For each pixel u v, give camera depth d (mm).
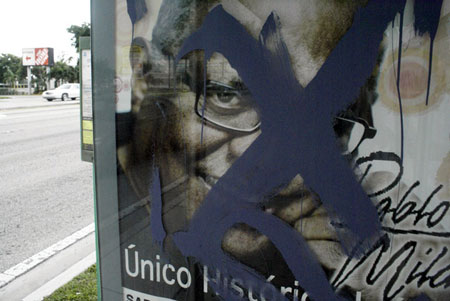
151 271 2115
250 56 1763
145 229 2088
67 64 59156
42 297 3295
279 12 1693
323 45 1662
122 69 1995
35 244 4480
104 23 1992
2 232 4824
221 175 1898
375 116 1646
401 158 1640
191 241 2006
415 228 1664
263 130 1797
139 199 2074
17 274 3791
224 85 1827
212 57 1828
